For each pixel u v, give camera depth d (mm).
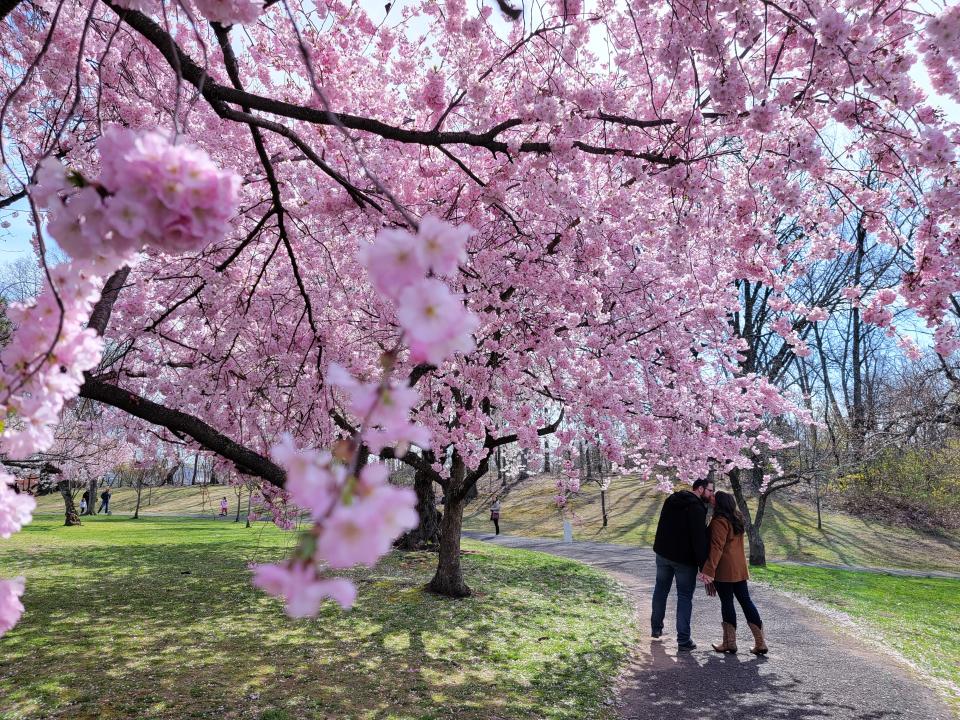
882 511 24172
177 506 43438
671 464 9227
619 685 5617
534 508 33125
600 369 7633
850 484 21328
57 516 34500
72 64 5473
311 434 6789
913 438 15156
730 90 3844
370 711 4945
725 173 5469
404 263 1056
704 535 6633
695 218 4707
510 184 5988
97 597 9523
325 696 5285
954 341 4188
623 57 5797
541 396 10312
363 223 6574
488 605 9555
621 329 7746
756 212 4996
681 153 4746
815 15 3957
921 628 8375
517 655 6699
